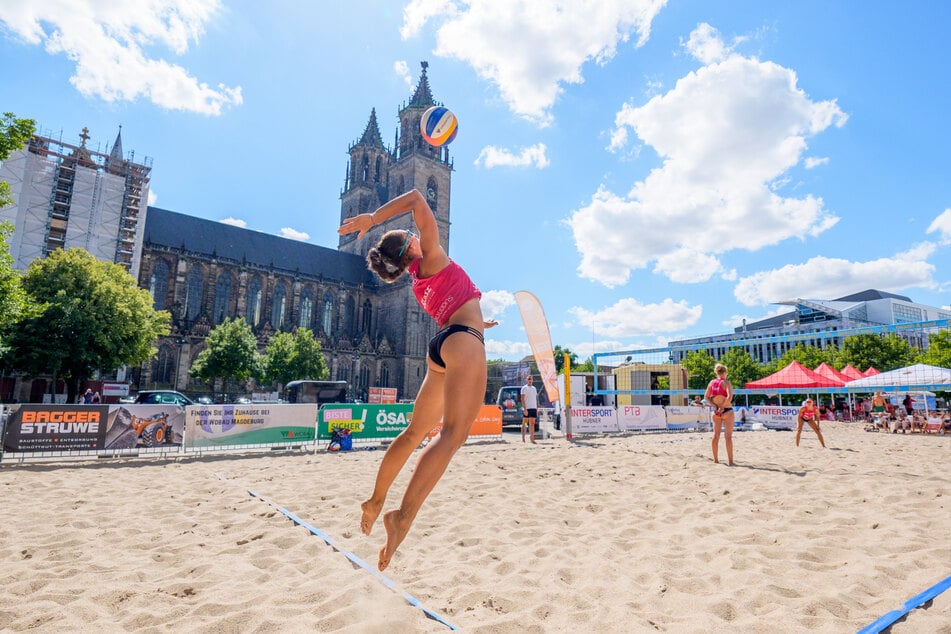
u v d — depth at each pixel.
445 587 4.09
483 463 11.39
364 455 13.98
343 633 3.13
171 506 6.96
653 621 3.35
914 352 58.50
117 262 60.34
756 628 3.20
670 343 107.38
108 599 3.75
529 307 18.09
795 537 5.21
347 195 98.88
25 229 54.66
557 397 17.81
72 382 41.50
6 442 11.55
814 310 127.62
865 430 24.39
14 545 5.17
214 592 3.88
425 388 2.53
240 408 14.66
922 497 6.94
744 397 64.62
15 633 3.21
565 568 4.44
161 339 64.69
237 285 76.44
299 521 5.90
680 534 5.45
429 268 2.59
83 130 62.44
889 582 3.94
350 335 83.94
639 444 16.45
